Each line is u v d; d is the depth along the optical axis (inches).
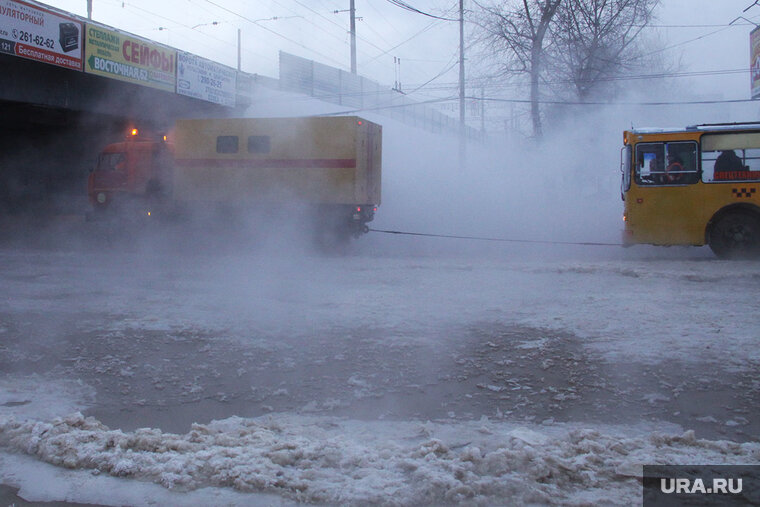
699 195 542.6
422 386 219.0
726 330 274.5
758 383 211.6
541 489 134.6
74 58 756.0
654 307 328.2
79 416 177.9
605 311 321.7
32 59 706.2
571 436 165.6
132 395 213.8
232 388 220.1
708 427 179.2
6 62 772.0
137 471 146.9
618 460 148.9
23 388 217.8
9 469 151.8
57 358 254.2
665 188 550.9
